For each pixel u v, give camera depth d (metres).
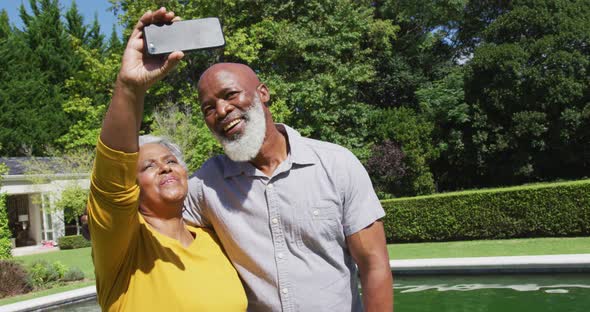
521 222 11.58
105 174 1.58
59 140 21.78
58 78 28.20
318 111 17.95
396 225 13.11
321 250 2.03
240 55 17.06
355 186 2.03
